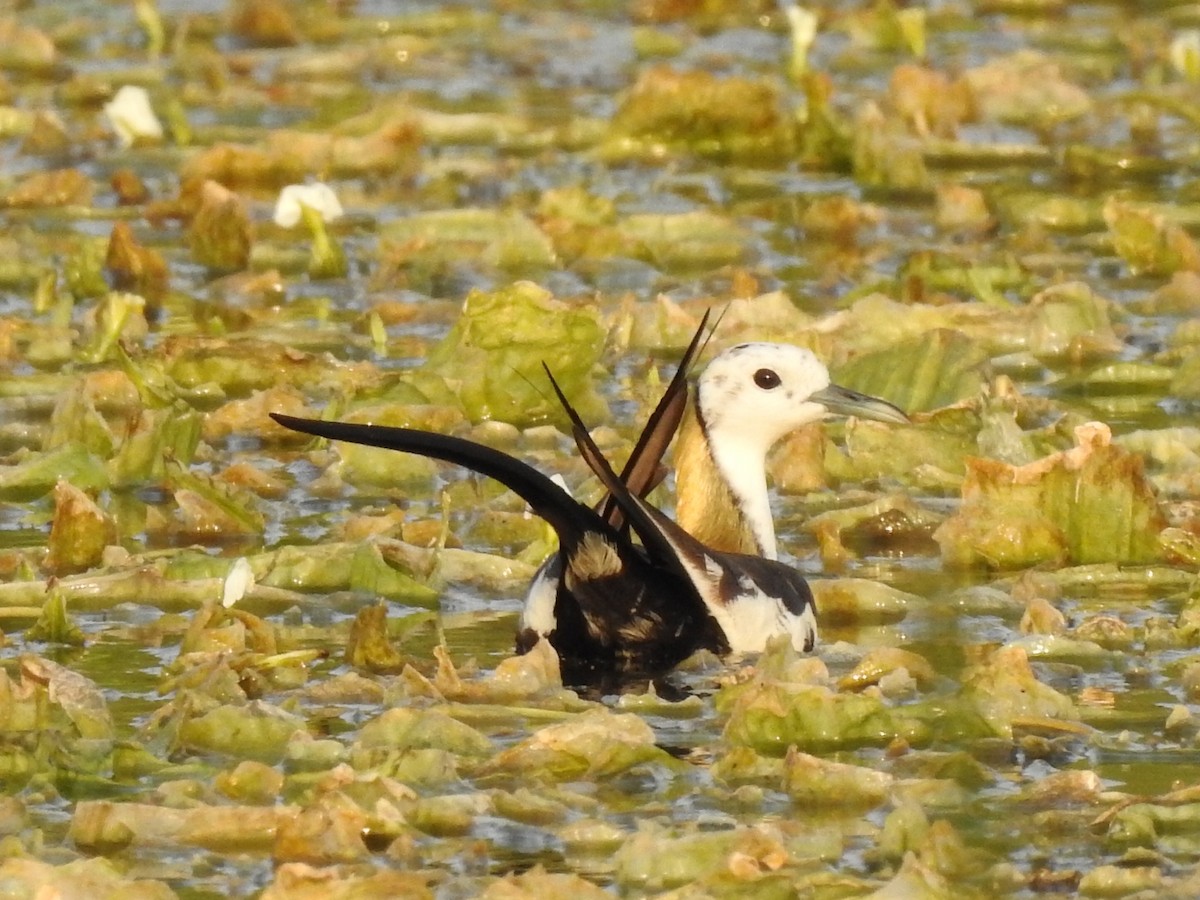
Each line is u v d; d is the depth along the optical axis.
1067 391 16.80
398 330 18.36
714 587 11.89
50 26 29.03
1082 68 26.20
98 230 21.25
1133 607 12.88
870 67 26.77
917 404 16.23
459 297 19.20
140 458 15.06
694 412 13.66
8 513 14.36
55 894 8.91
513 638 12.45
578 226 20.30
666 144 23.81
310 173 22.94
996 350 17.69
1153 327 18.20
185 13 29.83
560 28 29.12
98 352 17.42
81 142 24.03
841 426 16.52
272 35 28.33
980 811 9.99
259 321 18.55
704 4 29.64
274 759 10.62
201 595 12.89
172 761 10.64
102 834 9.71
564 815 9.94
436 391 16.12
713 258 20.28
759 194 22.41
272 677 11.66
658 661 11.81
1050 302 17.84
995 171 23.20
